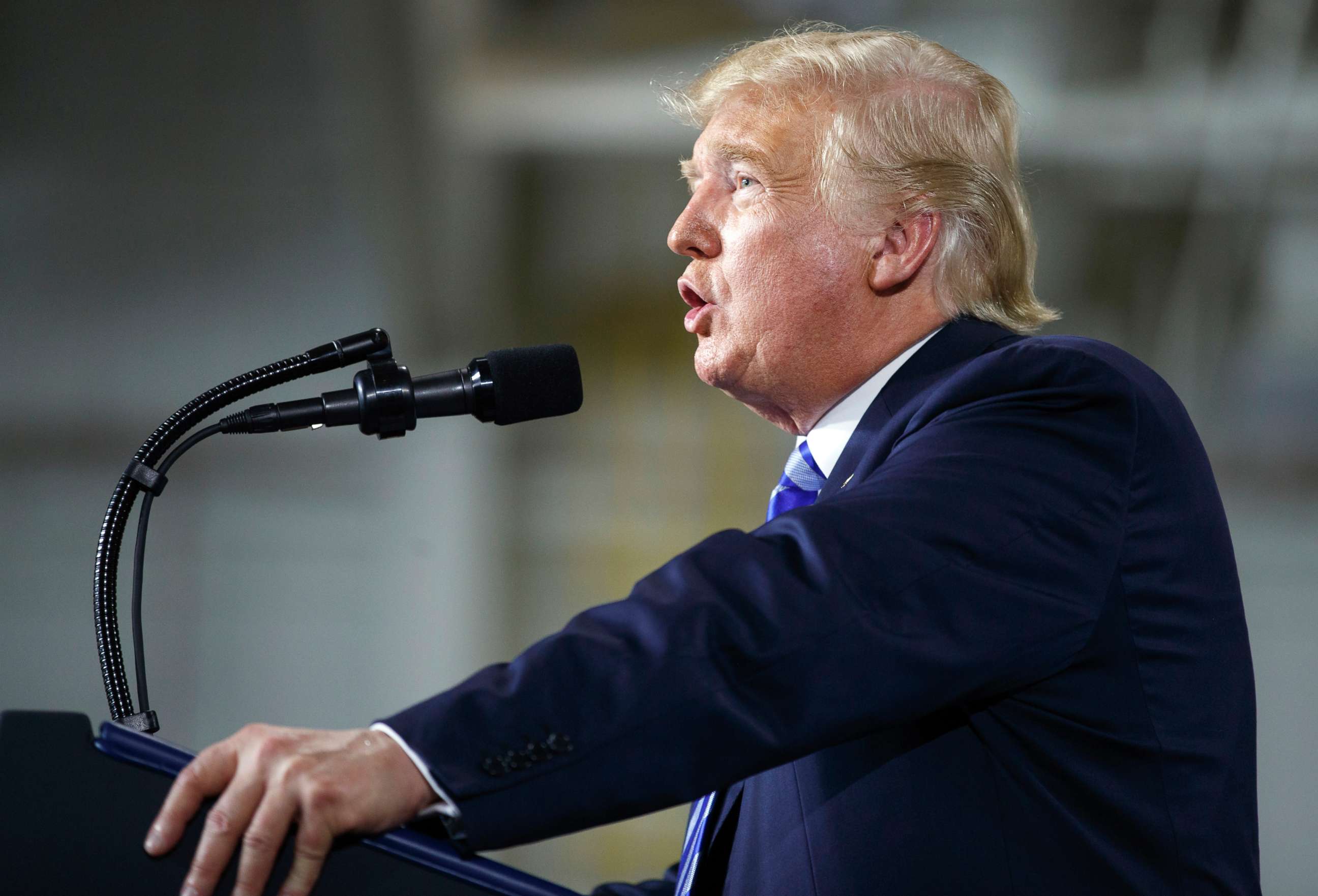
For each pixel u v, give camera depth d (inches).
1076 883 133.1
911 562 118.0
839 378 178.4
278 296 992.2
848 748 142.3
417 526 983.6
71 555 950.4
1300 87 855.1
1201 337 969.5
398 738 105.7
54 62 915.4
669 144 963.3
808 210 175.9
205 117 941.2
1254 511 962.7
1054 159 928.3
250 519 967.6
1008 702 137.3
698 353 185.0
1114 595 135.9
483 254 993.5
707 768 106.5
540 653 110.5
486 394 148.0
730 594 113.3
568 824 104.6
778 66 183.0
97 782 101.4
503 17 894.4
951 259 176.7
